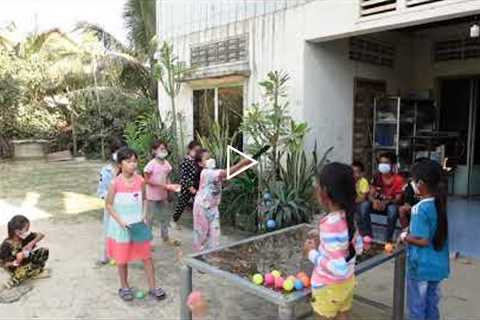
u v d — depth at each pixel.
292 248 3.43
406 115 7.39
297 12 6.11
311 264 3.03
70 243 5.39
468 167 7.86
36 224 6.36
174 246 5.26
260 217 5.75
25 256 4.11
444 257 2.87
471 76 7.57
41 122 15.97
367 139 7.10
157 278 4.25
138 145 7.58
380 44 7.25
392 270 4.45
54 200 8.12
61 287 4.03
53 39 17.19
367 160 7.11
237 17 7.09
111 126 15.48
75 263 4.66
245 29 6.96
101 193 4.62
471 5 4.48
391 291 3.95
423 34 7.70
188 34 8.20
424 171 2.83
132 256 3.72
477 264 4.58
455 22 6.82
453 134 7.45
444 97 8.04
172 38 8.63
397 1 5.07
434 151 7.25
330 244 2.41
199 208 4.56
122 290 3.78
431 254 2.84
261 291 2.55
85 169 12.67
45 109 16.25
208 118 7.90
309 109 6.20
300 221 5.71
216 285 4.08
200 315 3.45
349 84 6.75
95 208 7.45
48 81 15.95
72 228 6.14
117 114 15.37
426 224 2.81
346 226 2.42
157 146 5.17
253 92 6.89
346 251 2.43
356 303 3.67
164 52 7.93
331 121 6.50
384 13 5.23
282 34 6.35
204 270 2.96
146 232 3.80
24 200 8.12
